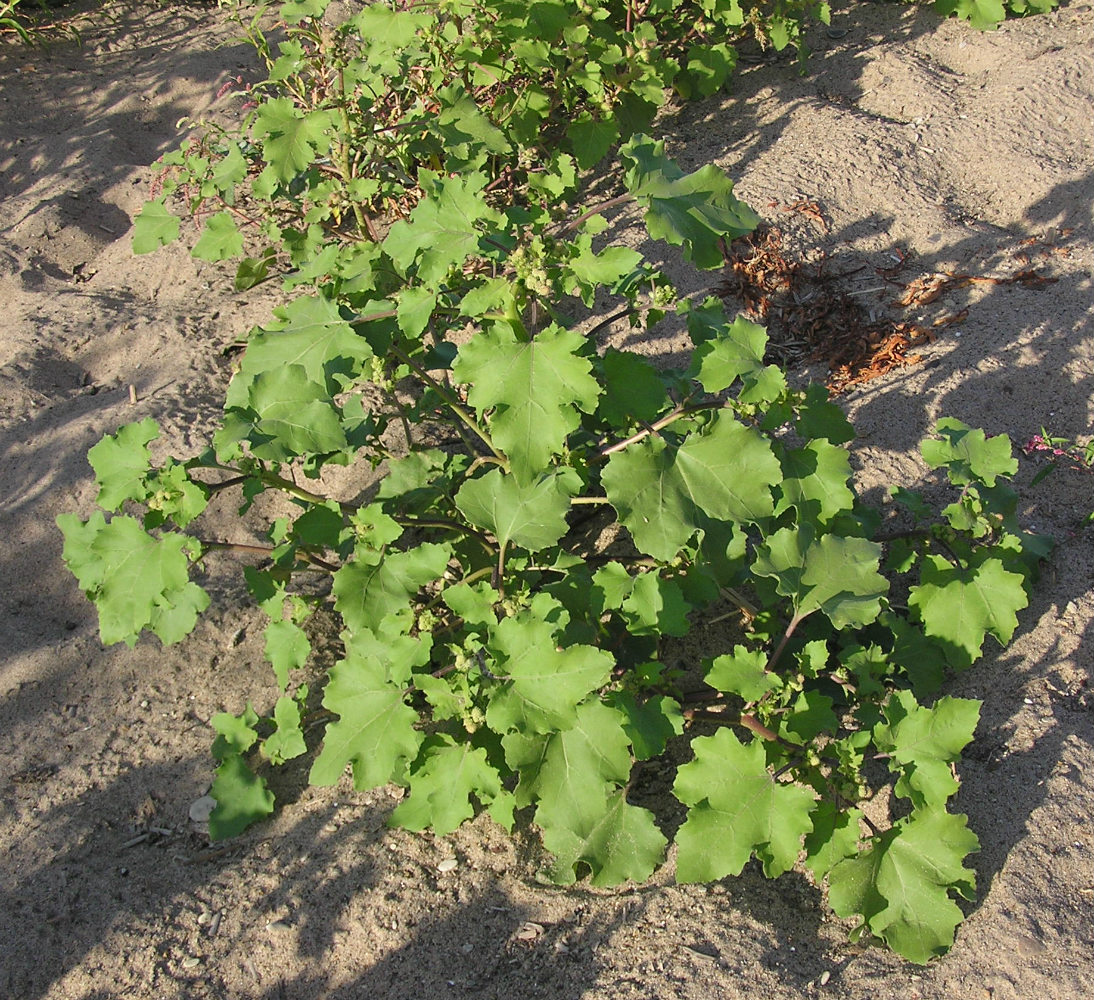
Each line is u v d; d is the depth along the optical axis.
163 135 1.81
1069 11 1.83
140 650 1.06
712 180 0.94
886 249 1.42
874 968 0.82
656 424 0.98
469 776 0.86
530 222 1.02
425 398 1.14
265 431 0.88
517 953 0.85
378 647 0.89
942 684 0.99
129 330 1.39
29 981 0.85
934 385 1.25
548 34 1.38
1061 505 1.13
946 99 1.65
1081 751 0.92
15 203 1.62
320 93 1.36
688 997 0.80
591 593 0.95
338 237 1.36
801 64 1.73
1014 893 0.84
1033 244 1.39
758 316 1.35
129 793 0.97
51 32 1.99
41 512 1.18
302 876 0.90
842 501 1.00
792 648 1.00
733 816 0.83
